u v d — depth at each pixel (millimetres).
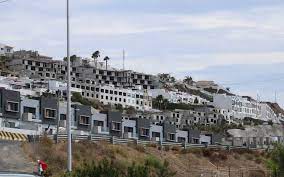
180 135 124688
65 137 65875
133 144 74688
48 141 60938
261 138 140375
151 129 118312
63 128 97938
